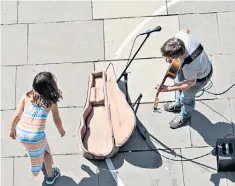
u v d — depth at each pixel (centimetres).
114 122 662
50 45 752
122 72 708
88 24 765
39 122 548
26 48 751
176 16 765
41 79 523
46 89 526
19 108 552
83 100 714
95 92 691
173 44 518
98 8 777
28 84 729
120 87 714
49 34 760
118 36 756
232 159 621
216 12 764
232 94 708
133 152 675
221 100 705
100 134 672
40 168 618
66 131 693
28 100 546
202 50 547
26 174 670
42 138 566
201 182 654
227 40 744
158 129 690
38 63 741
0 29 766
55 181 663
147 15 769
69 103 712
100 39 754
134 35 755
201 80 582
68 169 670
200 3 771
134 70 730
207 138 682
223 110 699
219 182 652
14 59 744
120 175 662
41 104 538
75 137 689
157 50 741
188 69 546
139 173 663
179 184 654
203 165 663
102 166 669
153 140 682
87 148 663
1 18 774
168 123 693
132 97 712
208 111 699
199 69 551
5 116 708
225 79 718
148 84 720
